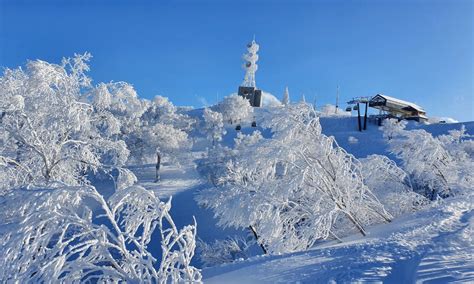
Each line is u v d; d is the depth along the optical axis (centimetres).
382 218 1770
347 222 1716
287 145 1616
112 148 1705
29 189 730
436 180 2225
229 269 980
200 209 4034
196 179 5206
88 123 1565
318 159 1652
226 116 9431
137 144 5350
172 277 688
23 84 1495
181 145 5741
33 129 1500
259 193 1583
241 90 11638
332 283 673
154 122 6141
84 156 1659
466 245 941
